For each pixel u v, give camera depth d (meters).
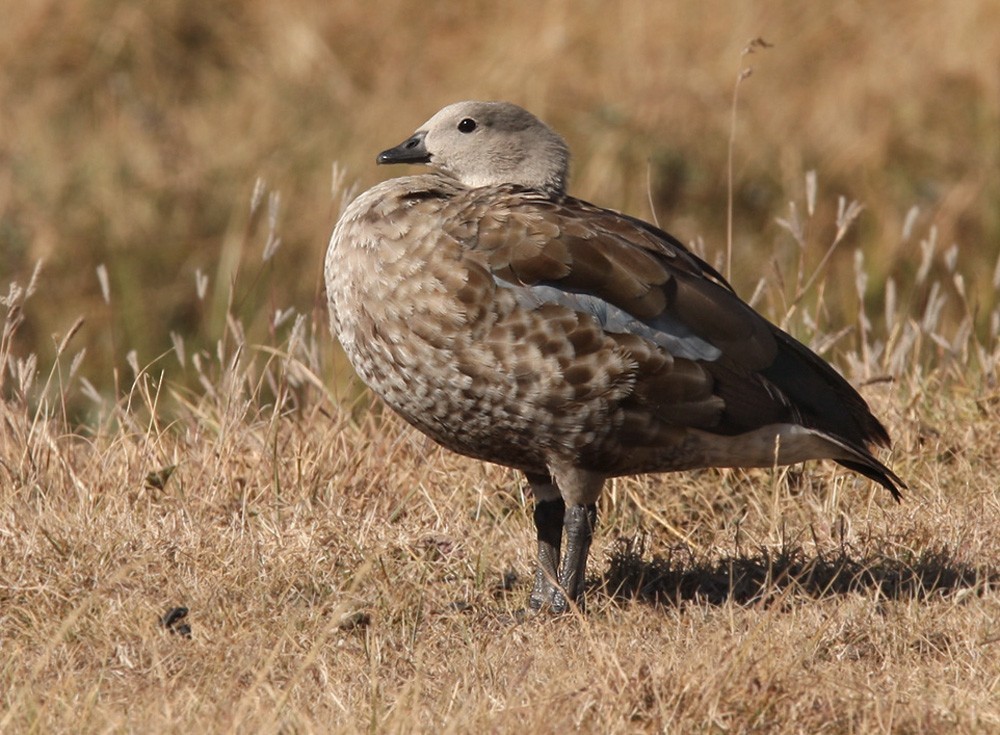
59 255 22.45
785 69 26.00
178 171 23.73
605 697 8.49
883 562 11.09
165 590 10.16
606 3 26.72
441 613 10.27
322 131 24.52
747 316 10.44
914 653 9.52
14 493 11.50
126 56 25.66
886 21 27.08
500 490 12.22
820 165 24.52
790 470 12.51
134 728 8.18
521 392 10.03
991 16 27.03
